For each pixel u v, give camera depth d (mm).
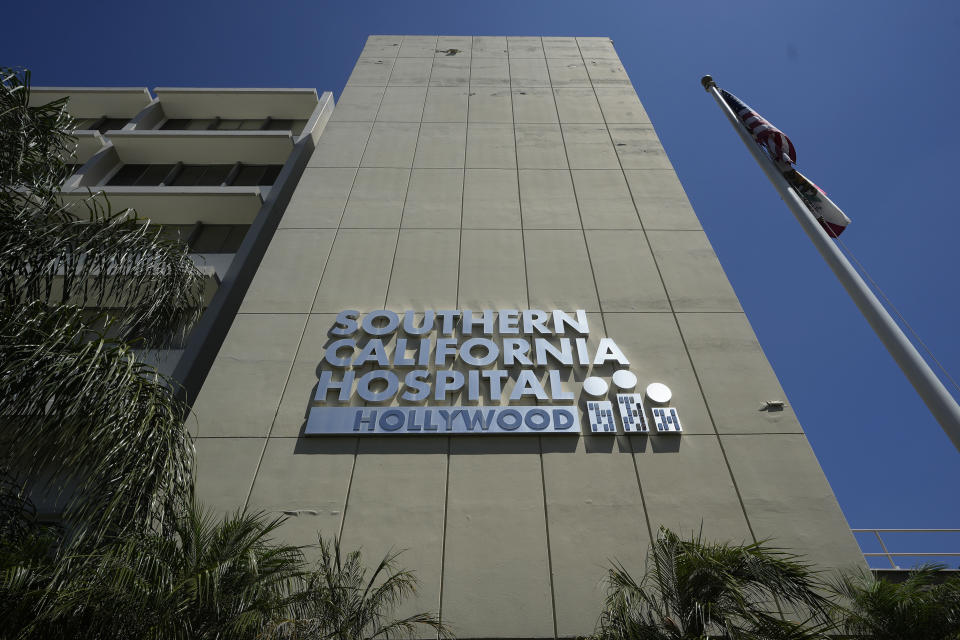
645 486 11797
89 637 6441
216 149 24734
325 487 11766
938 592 8227
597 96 23469
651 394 13172
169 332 10000
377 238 17078
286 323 14742
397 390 13328
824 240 10391
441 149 20484
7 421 7582
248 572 7594
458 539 11062
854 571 10477
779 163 12352
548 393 13414
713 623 7648
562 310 15156
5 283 8352
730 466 12086
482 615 10133
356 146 20609
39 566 7047
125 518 7539
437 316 14953
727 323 14828
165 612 6586
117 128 27969
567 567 10711
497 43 27234
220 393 13211
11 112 9258
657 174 19438
